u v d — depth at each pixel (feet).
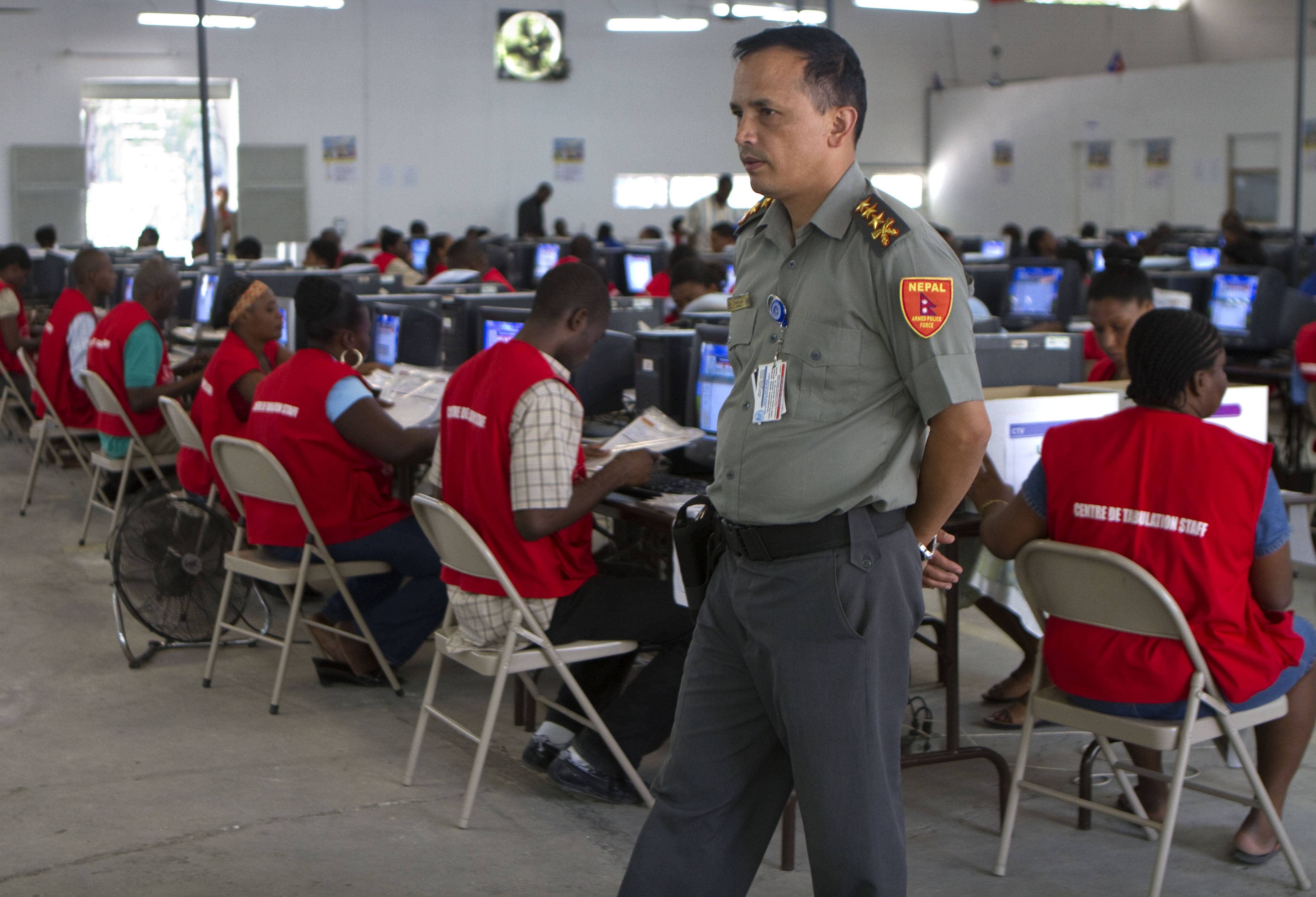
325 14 49.52
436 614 11.52
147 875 8.16
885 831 5.57
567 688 9.72
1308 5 51.01
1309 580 14.76
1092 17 59.06
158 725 10.84
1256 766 8.25
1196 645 7.20
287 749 10.30
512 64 51.80
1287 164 46.16
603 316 9.01
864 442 5.33
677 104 54.34
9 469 22.33
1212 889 7.95
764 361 5.53
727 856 6.01
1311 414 16.52
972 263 30.37
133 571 12.57
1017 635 10.97
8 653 12.77
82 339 18.11
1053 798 9.15
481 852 8.52
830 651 5.43
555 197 53.47
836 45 5.28
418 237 44.68
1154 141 50.65
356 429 10.91
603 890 8.00
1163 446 7.36
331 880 8.11
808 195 5.40
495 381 8.82
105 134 47.85
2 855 8.41
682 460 11.14
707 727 5.93
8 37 45.88
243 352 12.84
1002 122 56.08
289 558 11.28
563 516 8.63
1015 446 9.54
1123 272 11.44
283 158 49.73
